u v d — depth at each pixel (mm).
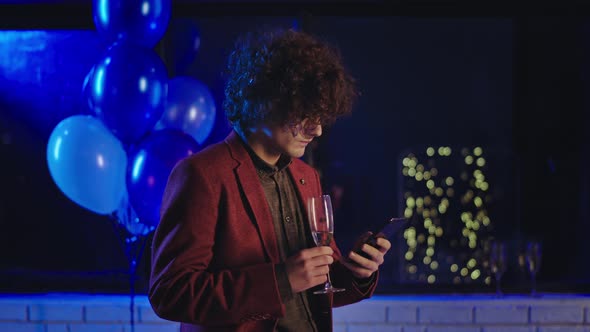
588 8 2629
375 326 2555
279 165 1372
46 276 2693
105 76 2051
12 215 2779
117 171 2201
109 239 2736
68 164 2148
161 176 2113
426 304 2553
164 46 2602
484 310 2545
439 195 4410
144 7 2092
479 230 4336
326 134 2684
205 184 1229
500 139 5660
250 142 1329
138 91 2047
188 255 1179
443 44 5578
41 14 2662
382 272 4316
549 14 2650
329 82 1235
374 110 5699
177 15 2670
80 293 2670
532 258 2604
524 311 2547
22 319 2553
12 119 2752
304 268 1162
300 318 1320
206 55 2701
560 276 3406
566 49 3482
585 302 2553
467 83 5652
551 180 3521
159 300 1164
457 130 5703
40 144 2760
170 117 2332
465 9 2652
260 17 2691
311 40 1309
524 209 3566
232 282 1161
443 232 4348
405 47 5590
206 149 1321
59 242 2756
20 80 2723
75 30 2691
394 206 5594
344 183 4711
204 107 2393
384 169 5699
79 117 2236
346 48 5547
